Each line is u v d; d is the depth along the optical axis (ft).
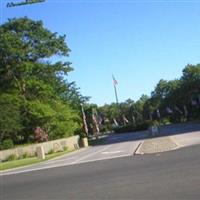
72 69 249.75
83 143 230.07
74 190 59.77
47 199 55.06
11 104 216.13
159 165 75.25
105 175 72.23
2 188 75.87
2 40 227.40
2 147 201.87
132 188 54.13
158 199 45.16
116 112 615.98
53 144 207.72
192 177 56.03
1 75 232.53
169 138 166.61
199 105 447.83
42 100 238.07
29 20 236.84
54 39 241.35
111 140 250.57
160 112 554.46
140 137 229.86
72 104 291.38
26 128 229.45
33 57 238.07
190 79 458.91
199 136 153.99
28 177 91.04
